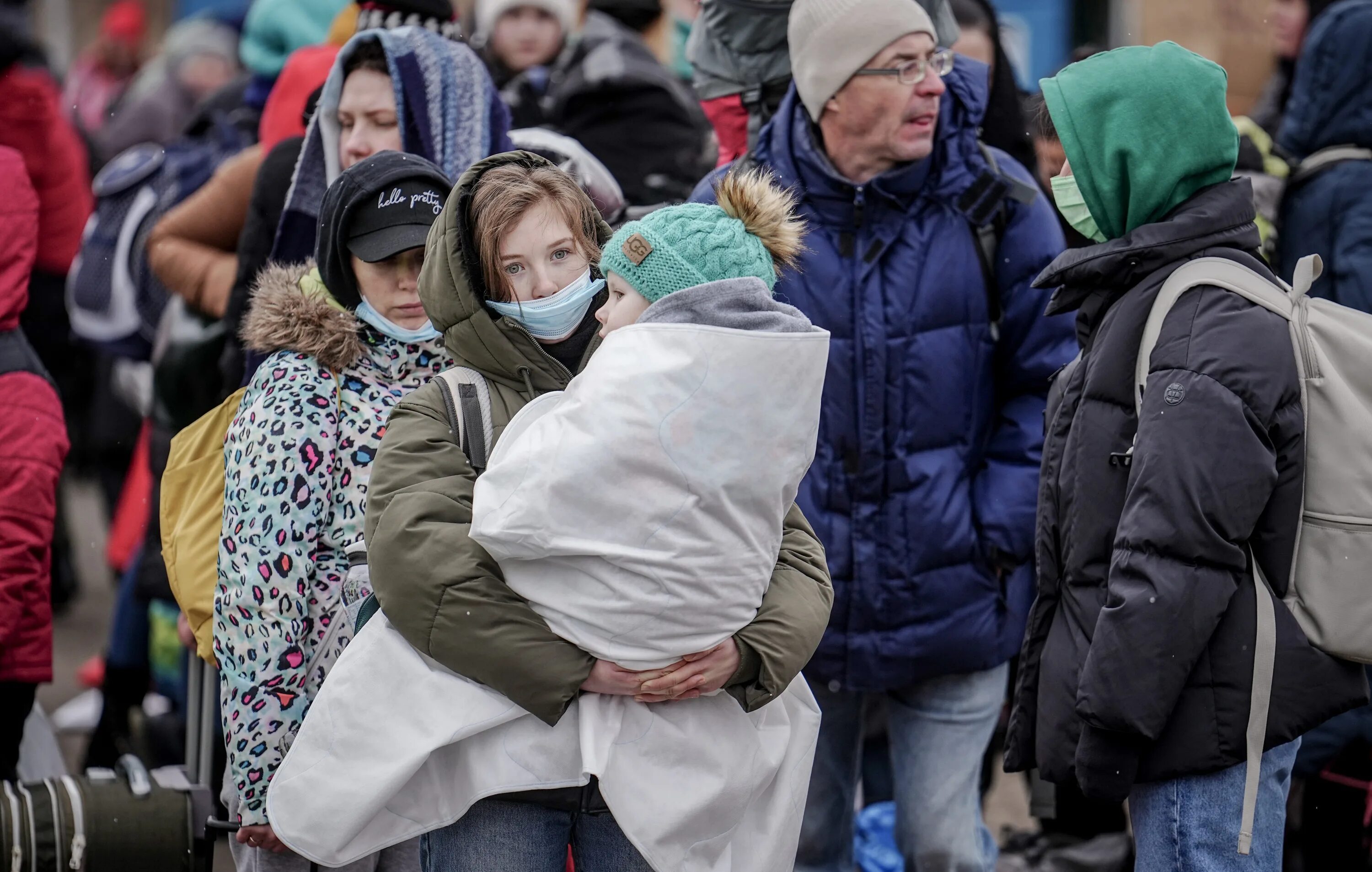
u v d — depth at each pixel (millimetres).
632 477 8148
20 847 11039
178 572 10688
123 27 37469
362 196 10328
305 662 9953
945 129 12453
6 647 12352
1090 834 14570
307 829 8688
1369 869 13086
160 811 11398
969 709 12539
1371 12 15117
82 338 18234
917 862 12719
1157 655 9289
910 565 12156
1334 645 9570
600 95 16438
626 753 8609
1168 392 9445
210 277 15648
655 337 8195
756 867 9125
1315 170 15289
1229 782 9672
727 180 8891
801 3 12297
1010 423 12680
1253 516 9320
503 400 9141
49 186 21297
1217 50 26750
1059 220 15648
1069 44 28172
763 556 8562
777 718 9305
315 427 10023
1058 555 10414
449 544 8594
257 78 18812
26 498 12352
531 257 9086
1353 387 9695
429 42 13188
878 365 12117
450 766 8875
